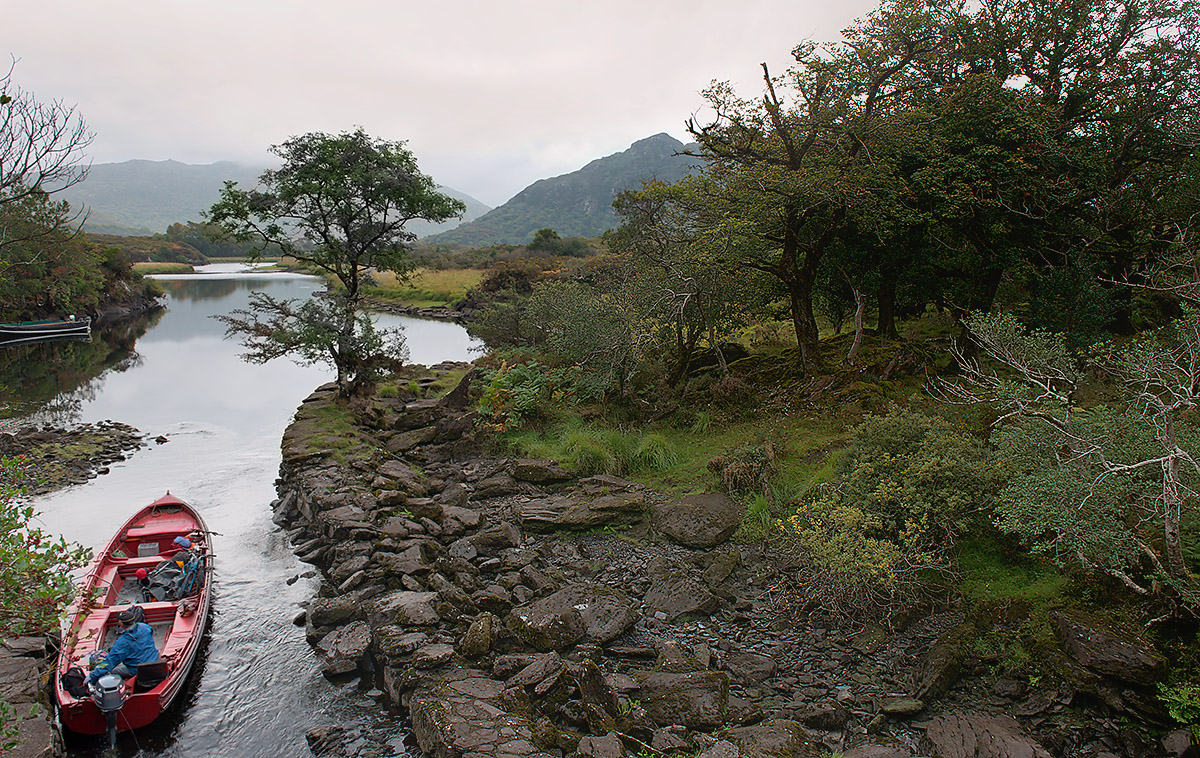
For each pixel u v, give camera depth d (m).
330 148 20.36
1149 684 6.95
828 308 23.56
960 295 18.95
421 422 19.84
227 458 19.62
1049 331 16.48
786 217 16.33
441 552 12.17
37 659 8.73
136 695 8.05
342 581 11.62
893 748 6.74
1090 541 7.66
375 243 21.84
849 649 8.81
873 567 8.81
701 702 7.71
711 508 12.56
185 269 130.00
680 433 17.33
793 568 10.67
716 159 18.19
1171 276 12.97
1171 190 16.97
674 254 18.59
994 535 9.66
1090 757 6.66
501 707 7.69
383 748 7.88
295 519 14.84
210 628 10.61
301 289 87.81
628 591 10.77
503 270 52.66
